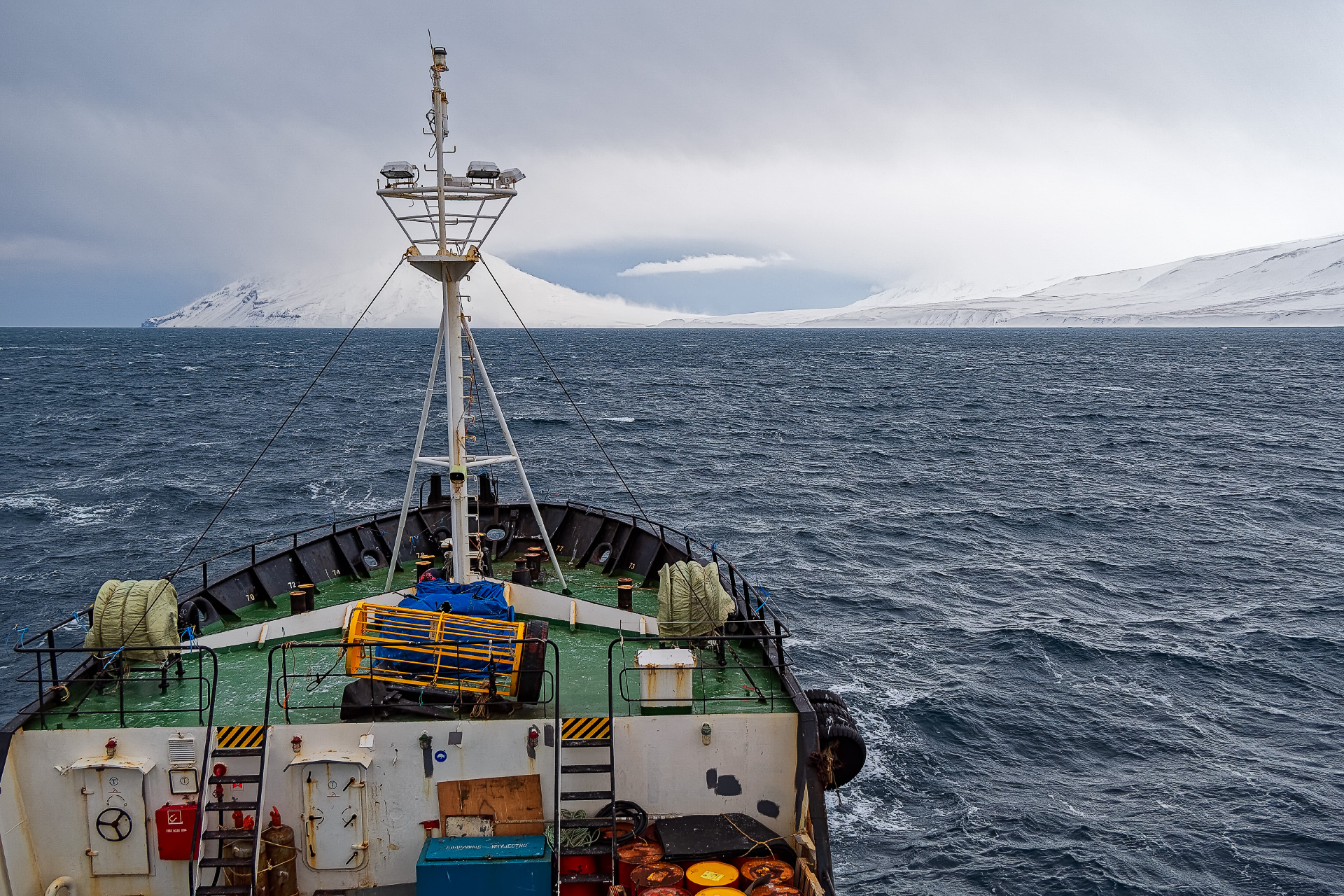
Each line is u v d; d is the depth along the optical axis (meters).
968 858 23.23
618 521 21.55
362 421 103.38
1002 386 157.88
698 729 12.14
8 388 139.38
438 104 14.43
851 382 166.88
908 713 30.27
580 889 11.35
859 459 80.56
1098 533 53.94
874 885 22.28
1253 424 105.06
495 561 21.08
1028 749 28.38
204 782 11.29
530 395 136.12
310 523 55.50
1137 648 35.59
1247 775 26.75
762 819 12.29
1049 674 33.41
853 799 25.72
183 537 52.22
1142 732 29.31
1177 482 70.06
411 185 14.59
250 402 123.56
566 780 11.92
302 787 11.48
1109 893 21.89
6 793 11.35
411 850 11.68
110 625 13.77
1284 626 37.97
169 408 114.81
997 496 64.75
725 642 14.94
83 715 12.98
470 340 17.06
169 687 14.14
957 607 40.75
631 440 89.25
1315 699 31.50
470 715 12.18
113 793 11.59
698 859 11.42
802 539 52.12
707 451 83.44
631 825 11.81
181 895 11.78
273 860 11.27
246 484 66.69
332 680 14.43
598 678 14.41
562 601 17.16
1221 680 33.00
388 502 61.34
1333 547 50.47
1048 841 23.80
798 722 12.27
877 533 53.91
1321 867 22.67
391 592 17.45
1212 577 45.22
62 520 55.75
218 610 17.89
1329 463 78.19
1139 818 24.73
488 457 17.20
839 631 37.66
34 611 39.72
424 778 11.64
